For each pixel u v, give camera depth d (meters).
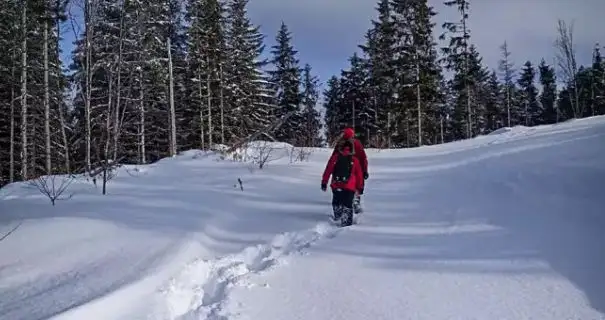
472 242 5.84
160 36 25.45
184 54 32.94
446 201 7.96
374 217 7.65
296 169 12.78
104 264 5.33
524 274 4.76
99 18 10.80
